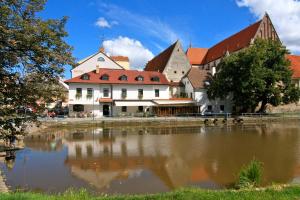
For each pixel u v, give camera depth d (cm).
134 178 1670
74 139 3328
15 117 988
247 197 916
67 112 6369
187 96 7112
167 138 3388
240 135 3556
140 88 6253
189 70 7531
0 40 949
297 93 6056
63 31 1080
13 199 870
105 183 1572
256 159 2119
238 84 5966
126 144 2920
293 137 3262
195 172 1794
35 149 2638
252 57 5731
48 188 1473
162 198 923
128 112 6084
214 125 5081
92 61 7050
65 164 2020
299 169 1819
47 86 1066
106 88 6059
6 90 984
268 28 7869
